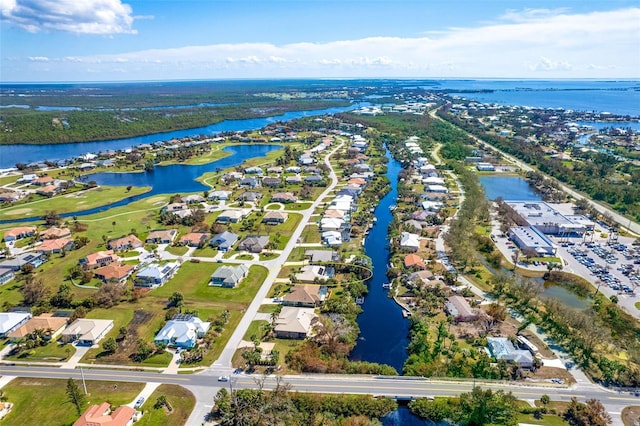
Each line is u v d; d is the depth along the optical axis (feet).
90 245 561.43
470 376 318.45
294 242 570.46
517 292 426.51
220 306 415.44
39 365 332.60
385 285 463.42
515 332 373.20
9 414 281.95
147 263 508.94
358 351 359.05
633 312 407.64
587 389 305.53
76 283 462.60
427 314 402.31
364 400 289.74
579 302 433.89
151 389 304.91
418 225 610.65
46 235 577.84
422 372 320.91
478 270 487.61
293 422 272.10
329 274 475.72
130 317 398.01
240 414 271.69
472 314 389.80
